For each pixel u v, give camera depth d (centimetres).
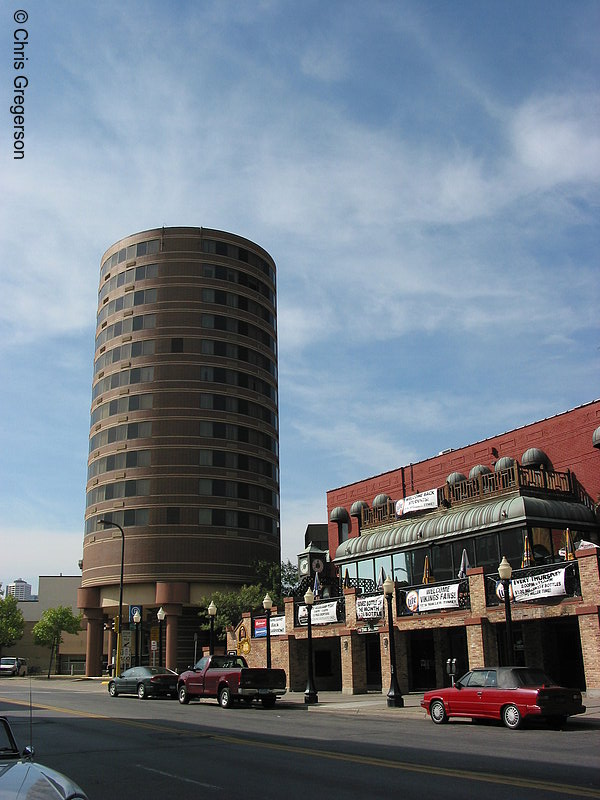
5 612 8900
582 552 2398
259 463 6756
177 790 1088
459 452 3878
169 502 6253
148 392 6512
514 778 1105
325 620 3494
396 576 3600
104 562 6253
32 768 714
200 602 5928
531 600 2522
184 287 6775
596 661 2298
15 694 3934
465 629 3133
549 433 3397
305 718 2338
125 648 6272
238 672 2764
